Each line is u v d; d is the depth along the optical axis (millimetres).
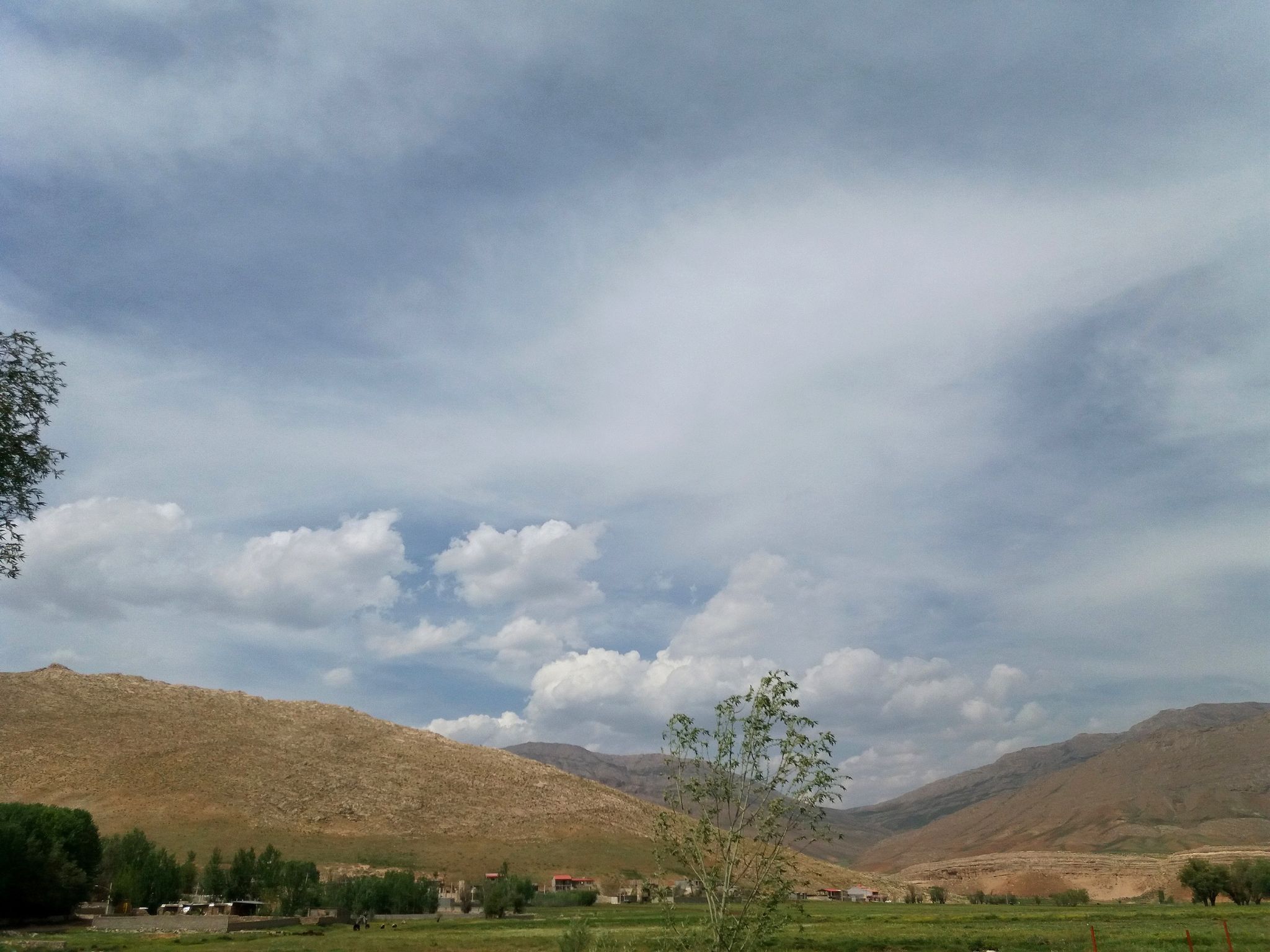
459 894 132250
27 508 26875
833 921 97375
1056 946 62656
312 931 82625
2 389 26344
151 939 69438
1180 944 62531
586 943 32219
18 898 84250
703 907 18234
